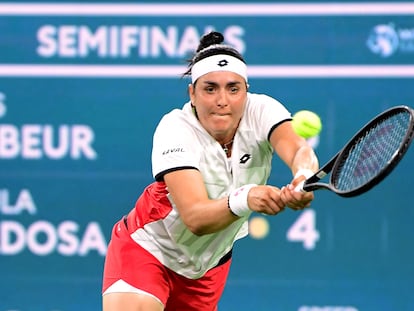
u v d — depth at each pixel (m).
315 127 11.34
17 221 20.97
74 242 20.97
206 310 14.38
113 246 13.84
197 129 12.53
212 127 12.28
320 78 20.62
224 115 12.20
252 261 20.92
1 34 20.78
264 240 20.89
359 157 10.99
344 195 9.98
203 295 14.13
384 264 20.86
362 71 20.61
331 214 20.81
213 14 20.64
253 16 20.56
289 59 20.61
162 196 12.97
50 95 20.84
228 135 12.61
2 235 20.95
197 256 13.50
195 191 11.84
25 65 20.84
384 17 20.56
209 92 12.21
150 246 13.45
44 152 20.89
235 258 20.94
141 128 20.84
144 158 20.89
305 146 11.91
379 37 20.58
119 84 20.78
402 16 20.53
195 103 12.45
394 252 20.83
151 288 13.45
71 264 20.98
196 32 20.64
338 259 20.84
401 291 20.81
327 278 20.86
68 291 21.02
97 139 20.88
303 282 20.86
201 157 12.56
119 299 13.46
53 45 20.80
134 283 13.45
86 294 21.05
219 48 12.29
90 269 21.00
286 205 10.73
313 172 11.05
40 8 20.75
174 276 13.67
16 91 20.86
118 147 20.86
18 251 20.97
